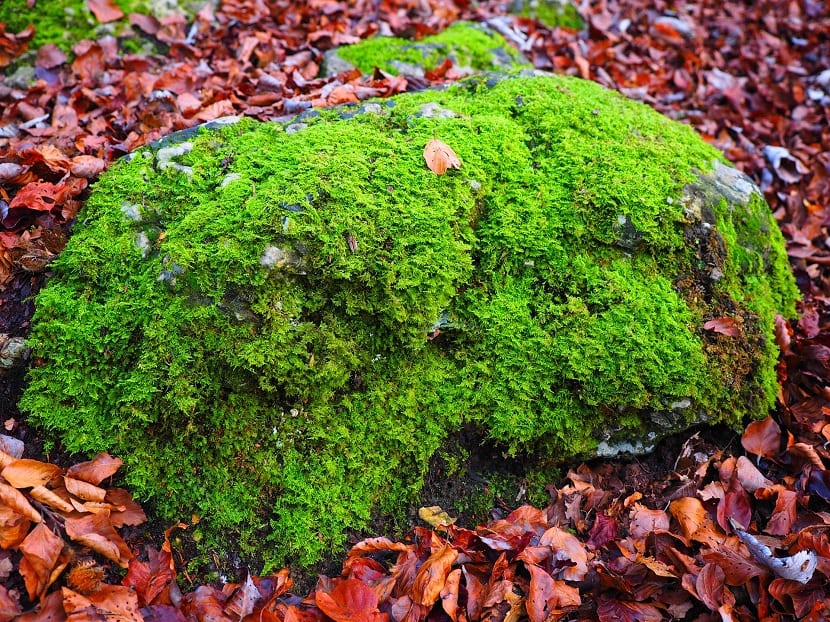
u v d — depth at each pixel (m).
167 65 1.47
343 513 1.04
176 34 1.53
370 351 1.06
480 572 0.98
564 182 1.13
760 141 1.66
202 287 1.01
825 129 1.69
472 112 1.19
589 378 1.06
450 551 0.97
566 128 1.18
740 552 1.00
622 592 0.98
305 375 1.03
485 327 1.08
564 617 0.97
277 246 1.01
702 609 0.98
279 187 1.04
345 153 1.09
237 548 1.01
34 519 0.91
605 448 1.10
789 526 1.03
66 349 1.02
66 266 1.04
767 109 1.77
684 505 1.04
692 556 1.01
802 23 2.09
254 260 1.01
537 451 1.10
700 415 1.09
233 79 1.42
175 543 1.00
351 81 1.40
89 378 1.02
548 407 1.08
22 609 0.89
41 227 1.07
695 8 2.12
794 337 1.20
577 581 0.99
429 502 1.08
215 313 1.00
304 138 1.11
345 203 1.04
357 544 1.01
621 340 1.07
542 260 1.10
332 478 1.04
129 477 1.00
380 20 1.69
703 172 1.19
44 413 1.01
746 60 1.95
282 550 1.02
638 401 1.07
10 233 1.07
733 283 1.15
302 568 1.02
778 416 1.15
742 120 1.69
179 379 1.00
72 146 1.20
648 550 1.02
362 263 1.03
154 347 1.00
